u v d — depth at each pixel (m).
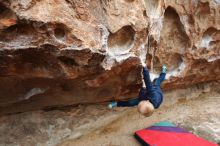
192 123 4.40
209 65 4.74
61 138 3.67
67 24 2.86
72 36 2.91
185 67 4.43
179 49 4.35
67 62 3.04
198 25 4.37
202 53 4.53
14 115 3.49
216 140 4.04
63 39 2.90
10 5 2.63
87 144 3.74
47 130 3.60
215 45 4.64
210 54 4.61
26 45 2.74
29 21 2.68
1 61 2.73
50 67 3.01
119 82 3.70
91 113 3.94
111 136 3.93
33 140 3.48
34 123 3.56
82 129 3.83
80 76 3.22
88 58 3.04
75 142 3.74
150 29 3.71
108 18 3.23
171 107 4.73
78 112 3.86
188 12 4.23
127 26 3.37
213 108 4.84
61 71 3.05
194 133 4.16
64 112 3.77
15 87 3.11
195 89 5.11
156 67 4.29
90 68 3.17
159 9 3.84
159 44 4.14
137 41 3.50
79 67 3.10
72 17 2.92
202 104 4.93
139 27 3.45
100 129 4.00
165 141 3.81
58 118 3.71
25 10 2.67
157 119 4.43
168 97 4.75
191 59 4.44
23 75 2.99
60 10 2.84
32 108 3.54
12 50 2.70
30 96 3.28
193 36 4.34
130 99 3.91
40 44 2.78
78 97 3.64
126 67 3.51
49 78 3.11
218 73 5.03
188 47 4.36
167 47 4.25
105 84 3.61
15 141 3.39
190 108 4.79
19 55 2.76
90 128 3.90
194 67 4.61
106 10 3.23
